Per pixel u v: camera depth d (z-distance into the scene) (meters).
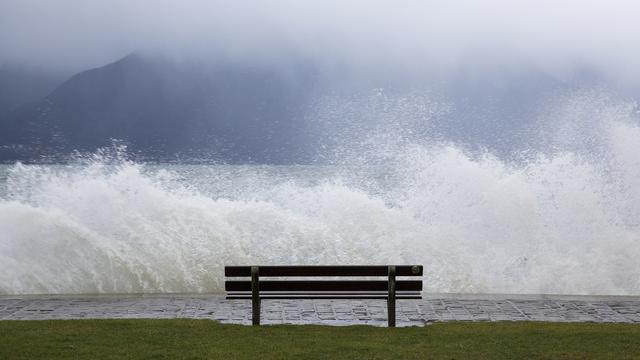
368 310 22.45
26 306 23.03
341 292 19.70
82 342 17.12
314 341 17.38
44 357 15.63
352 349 16.55
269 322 20.70
